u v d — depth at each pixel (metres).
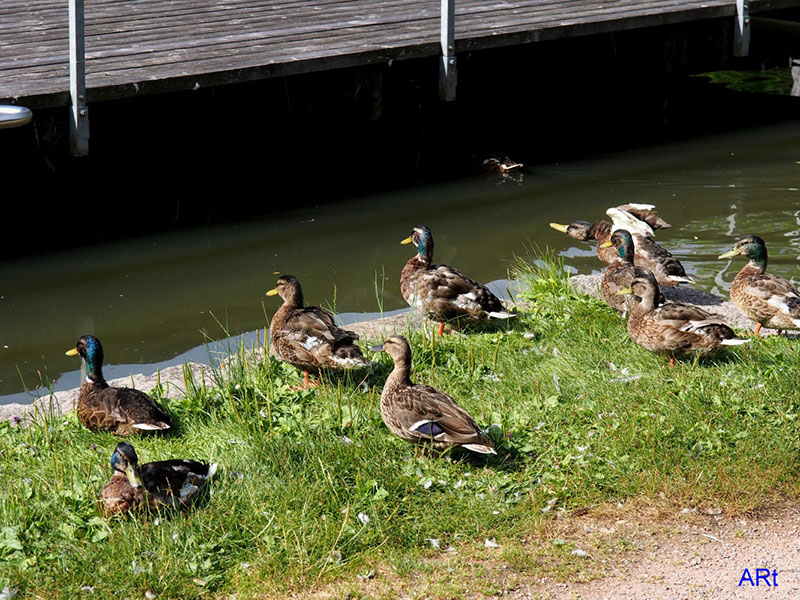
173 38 16.06
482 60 18.69
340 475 6.72
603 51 20.31
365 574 5.87
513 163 17.14
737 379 8.03
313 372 8.39
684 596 5.70
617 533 6.31
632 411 7.55
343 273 13.05
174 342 11.12
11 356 10.77
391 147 17.77
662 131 19.42
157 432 7.47
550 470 6.92
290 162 17.25
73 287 12.45
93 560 5.92
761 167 16.97
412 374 8.43
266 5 18.42
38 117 13.42
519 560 6.01
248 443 7.12
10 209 14.63
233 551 6.05
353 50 15.77
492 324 9.62
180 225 14.61
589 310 9.84
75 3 12.94
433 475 6.79
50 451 7.22
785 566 5.98
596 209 15.13
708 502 6.60
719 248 13.22
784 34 24.77
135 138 15.73
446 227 14.52
